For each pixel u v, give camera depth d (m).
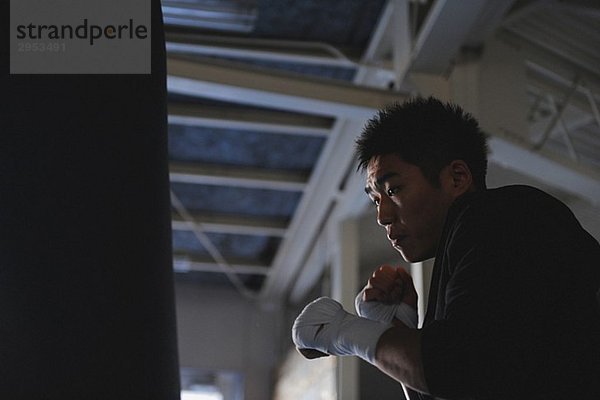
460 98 4.63
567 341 1.09
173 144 7.75
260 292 10.99
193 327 10.92
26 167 0.86
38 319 0.85
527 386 1.06
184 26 5.75
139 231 0.89
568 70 5.58
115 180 0.88
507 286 1.09
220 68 4.91
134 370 0.88
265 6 5.66
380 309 1.56
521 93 4.87
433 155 1.33
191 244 9.95
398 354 1.11
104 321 0.87
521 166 5.12
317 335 1.26
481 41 4.68
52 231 0.86
